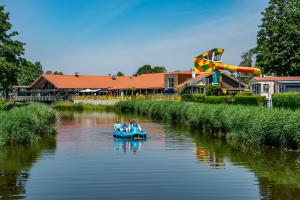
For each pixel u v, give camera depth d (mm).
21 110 29969
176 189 15000
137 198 13922
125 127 33500
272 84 51031
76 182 16141
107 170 18359
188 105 43625
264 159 20672
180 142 28062
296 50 52906
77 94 105000
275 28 54156
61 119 55125
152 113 58969
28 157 22094
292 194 14188
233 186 15344
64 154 23078
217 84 56250
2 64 46219
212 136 31438
